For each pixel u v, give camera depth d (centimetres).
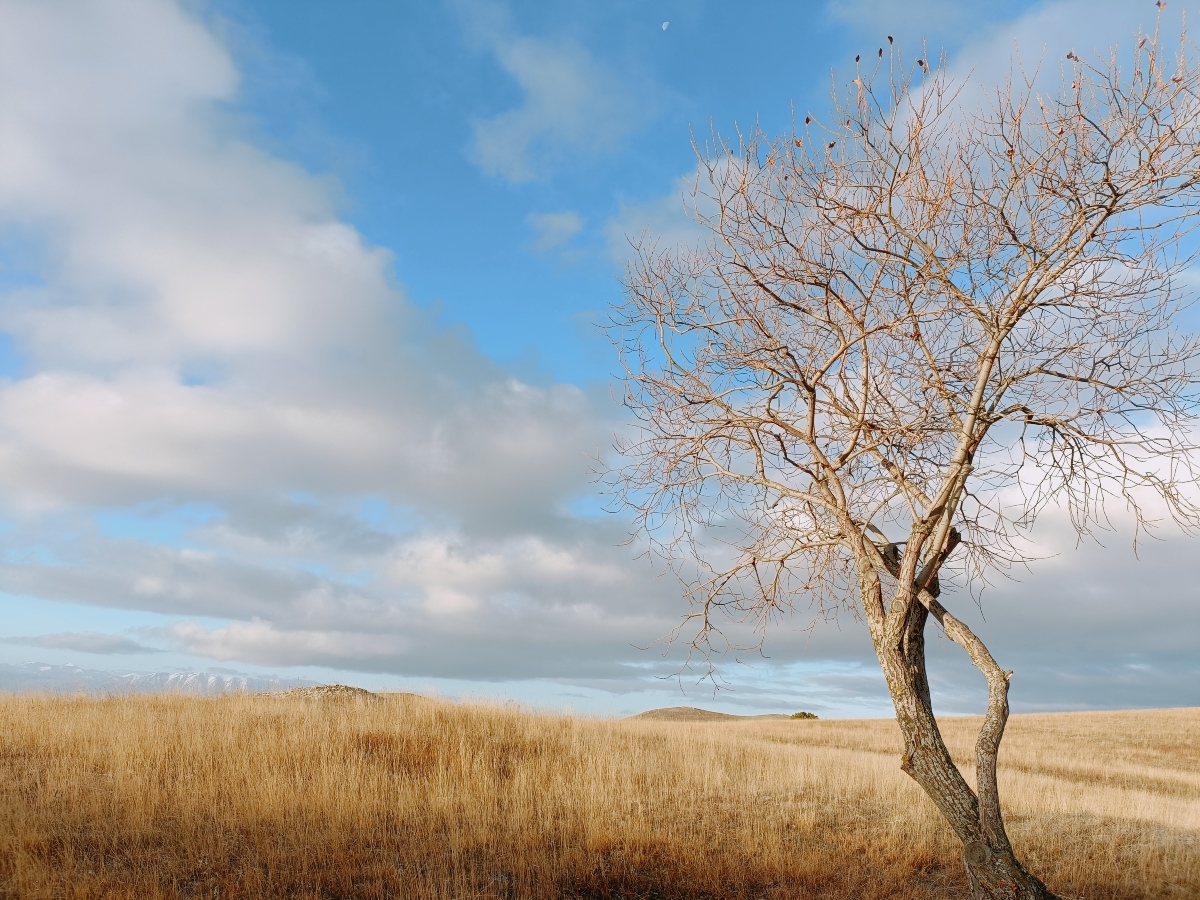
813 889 965
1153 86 621
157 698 1811
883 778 1535
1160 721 3959
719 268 785
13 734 1248
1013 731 3528
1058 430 738
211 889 770
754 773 1538
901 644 751
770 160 718
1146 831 1288
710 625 822
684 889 944
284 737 1341
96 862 797
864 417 791
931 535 779
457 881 853
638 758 1537
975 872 693
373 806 1051
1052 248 685
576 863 963
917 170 677
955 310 729
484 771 1273
